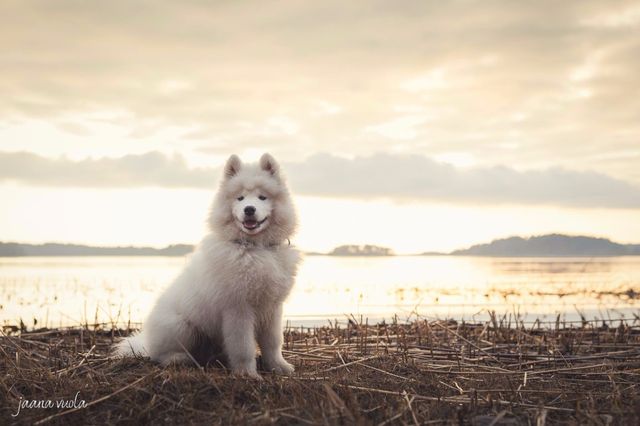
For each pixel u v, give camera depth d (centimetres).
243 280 591
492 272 3425
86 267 3872
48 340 848
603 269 4000
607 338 871
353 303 1559
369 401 498
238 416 448
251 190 627
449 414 473
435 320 1023
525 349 776
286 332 925
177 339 628
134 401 482
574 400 506
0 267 3838
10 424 452
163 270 3234
